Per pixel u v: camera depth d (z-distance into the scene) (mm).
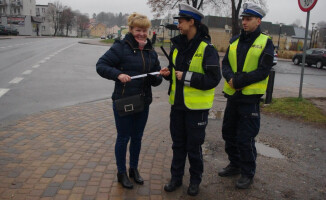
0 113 5754
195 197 3145
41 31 91062
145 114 3258
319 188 3492
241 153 3361
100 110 6230
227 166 3701
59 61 14594
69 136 4598
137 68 3037
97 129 4980
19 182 3191
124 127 3107
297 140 5102
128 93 3039
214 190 3314
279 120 6227
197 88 2904
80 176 3389
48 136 4555
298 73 18734
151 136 4836
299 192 3375
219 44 45906
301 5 7469
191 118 3031
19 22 73625
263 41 3164
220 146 4625
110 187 3205
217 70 2883
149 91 3234
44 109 6184
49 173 3416
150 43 3139
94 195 3041
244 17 3215
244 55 3260
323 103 7992
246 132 3285
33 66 12219
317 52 24094
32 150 4012
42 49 21609
